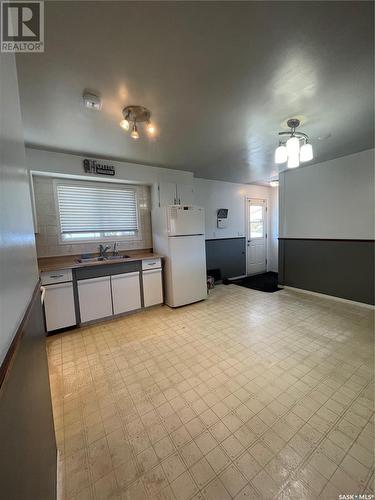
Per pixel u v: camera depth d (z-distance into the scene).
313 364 1.99
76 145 2.61
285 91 1.68
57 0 0.95
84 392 1.73
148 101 1.75
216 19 1.08
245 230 5.54
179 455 1.23
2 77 0.63
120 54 1.27
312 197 3.83
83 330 2.79
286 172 4.18
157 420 1.46
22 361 0.62
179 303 3.47
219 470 1.15
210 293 4.20
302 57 1.35
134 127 2.01
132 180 3.43
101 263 2.89
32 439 0.69
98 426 1.42
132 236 3.77
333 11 1.07
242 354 2.17
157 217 3.64
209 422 1.43
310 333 2.55
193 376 1.88
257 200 5.75
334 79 1.56
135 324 2.93
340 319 2.89
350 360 2.03
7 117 0.67
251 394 1.66
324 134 2.49
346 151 3.16
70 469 1.17
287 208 4.22
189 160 3.34
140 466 1.18
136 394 1.69
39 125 2.09
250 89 1.64
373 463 1.16
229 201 5.18
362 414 1.46
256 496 1.03
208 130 2.29
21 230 0.77
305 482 1.08
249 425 1.40
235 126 2.22
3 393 0.42
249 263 5.68
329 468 1.14
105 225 3.52
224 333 2.62
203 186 4.74
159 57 1.30
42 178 2.99
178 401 1.61
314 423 1.40
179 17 1.06
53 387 1.79
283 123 2.19
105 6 0.99
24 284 0.77
